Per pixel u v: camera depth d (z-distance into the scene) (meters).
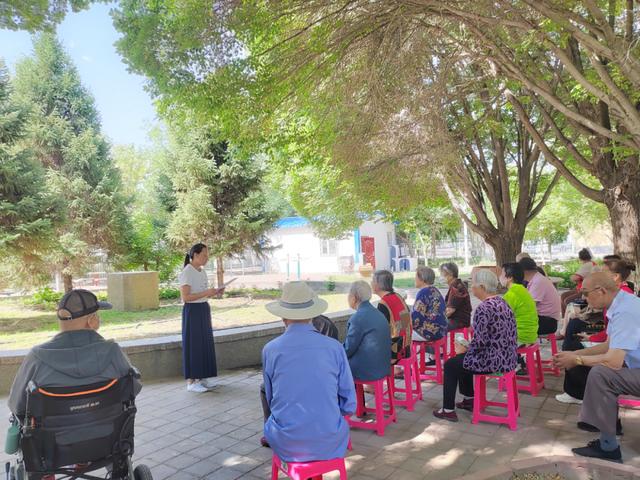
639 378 3.44
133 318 12.99
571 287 15.24
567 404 4.89
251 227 17.55
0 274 16.39
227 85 6.55
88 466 2.52
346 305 14.02
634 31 6.35
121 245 19.64
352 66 6.64
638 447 3.79
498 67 6.69
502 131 8.78
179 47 6.10
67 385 2.41
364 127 7.25
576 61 6.96
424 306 5.85
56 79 19.73
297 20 6.64
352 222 16.84
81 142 18.89
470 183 10.52
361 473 3.52
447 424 4.45
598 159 7.28
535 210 10.54
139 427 4.58
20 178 13.82
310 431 2.51
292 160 11.64
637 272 6.77
